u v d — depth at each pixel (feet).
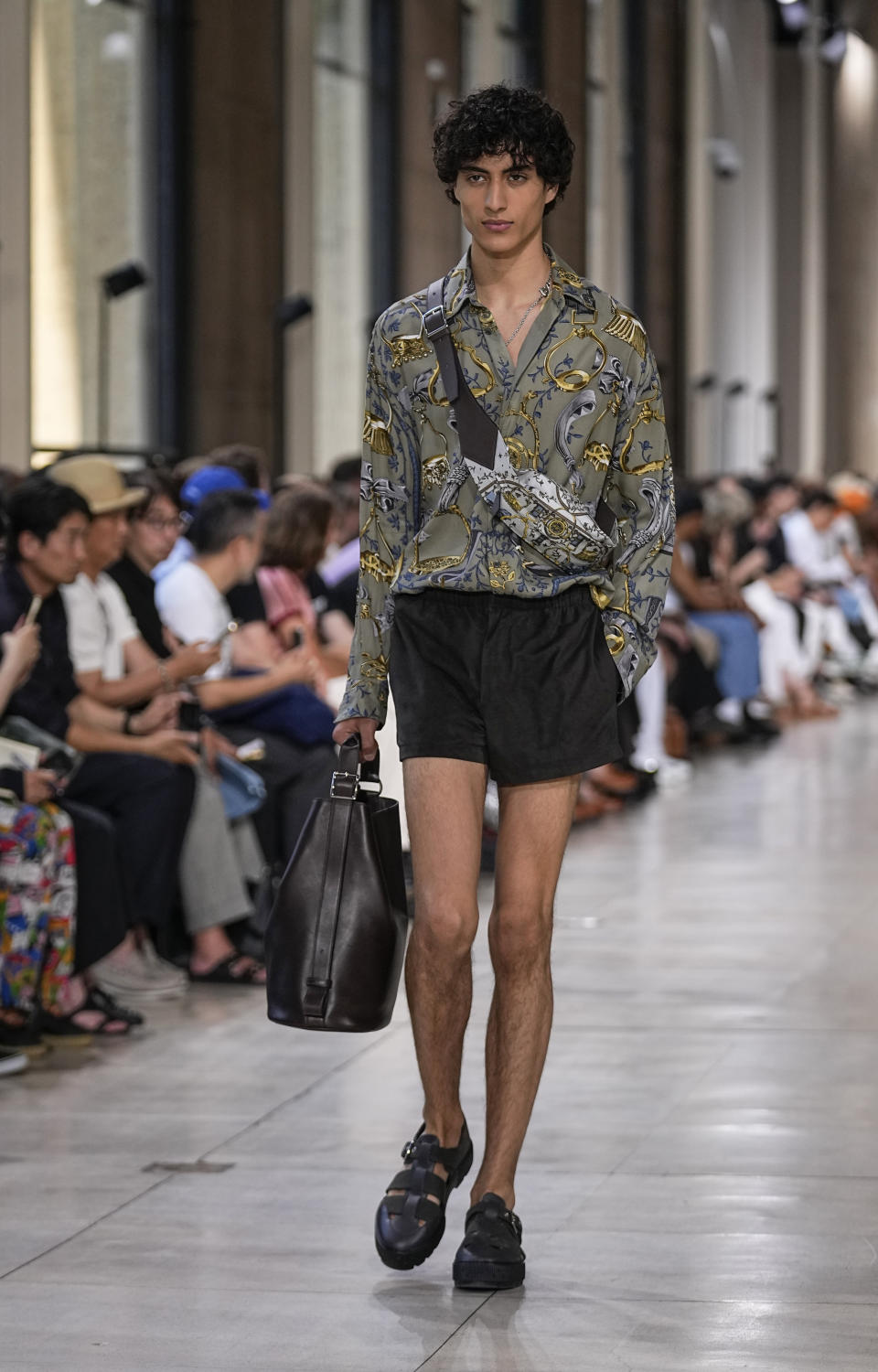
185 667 39.29
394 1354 20.33
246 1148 28.04
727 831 58.95
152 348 78.59
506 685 21.81
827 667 104.17
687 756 75.87
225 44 82.38
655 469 22.38
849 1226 24.23
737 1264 22.88
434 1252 23.57
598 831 59.11
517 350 21.81
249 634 43.88
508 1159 22.58
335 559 56.90
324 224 95.25
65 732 35.32
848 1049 33.45
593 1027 35.19
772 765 75.46
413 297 22.26
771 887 49.75
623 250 141.38
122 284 71.56
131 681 38.70
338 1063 33.09
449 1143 23.18
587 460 21.98
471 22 113.70
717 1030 34.91
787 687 93.25
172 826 37.88
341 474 60.64
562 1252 23.36
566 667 21.90
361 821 22.00
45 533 34.71
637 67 142.92
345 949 21.65
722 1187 25.81
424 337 21.85
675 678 75.77
